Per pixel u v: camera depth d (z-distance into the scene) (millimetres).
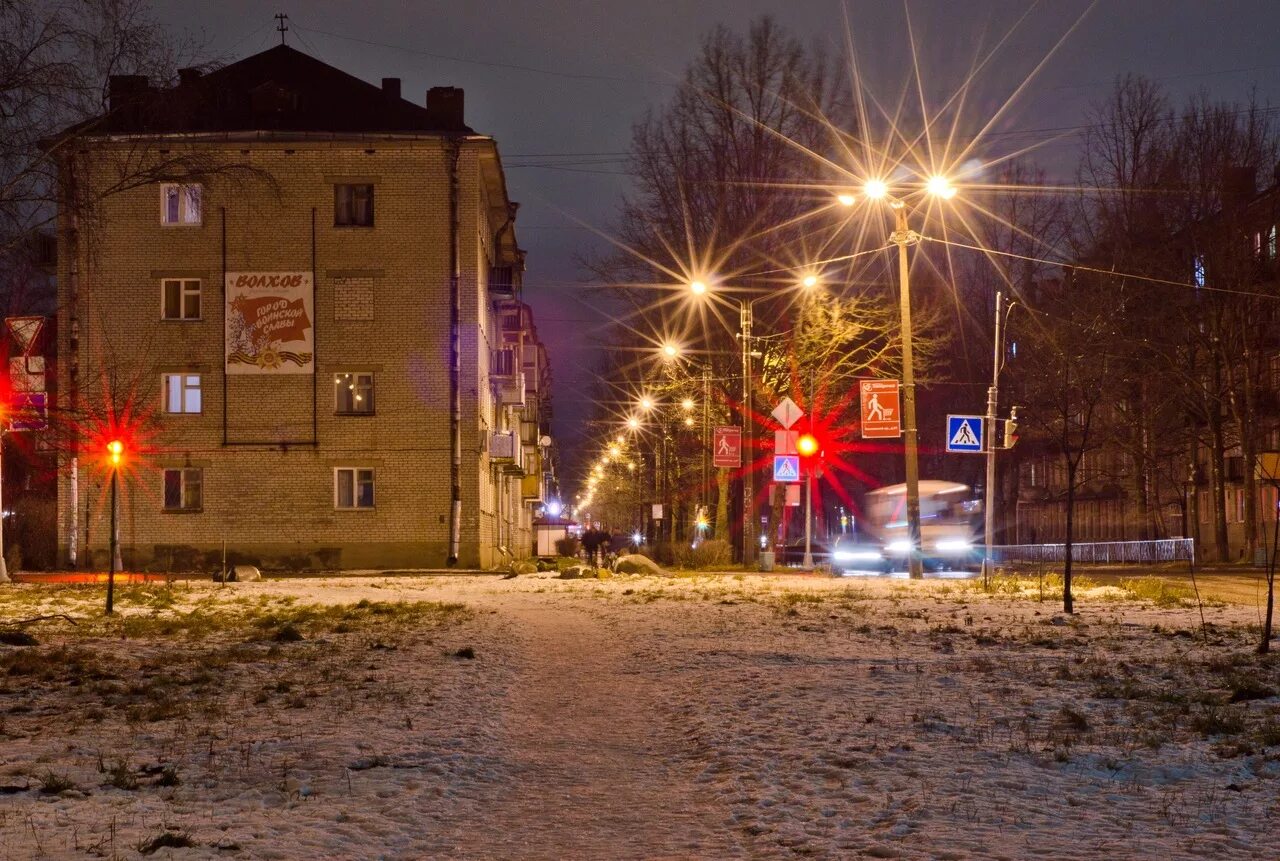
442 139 49125
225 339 49125
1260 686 12547
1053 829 7645
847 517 91438
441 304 49344
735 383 52531
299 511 48938
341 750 10594
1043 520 90812
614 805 8922
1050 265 66562
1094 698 12539
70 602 28172
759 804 8672
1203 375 55938
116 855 7176
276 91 50188
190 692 14008
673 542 55000
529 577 43125
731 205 50625
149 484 48906
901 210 34875
